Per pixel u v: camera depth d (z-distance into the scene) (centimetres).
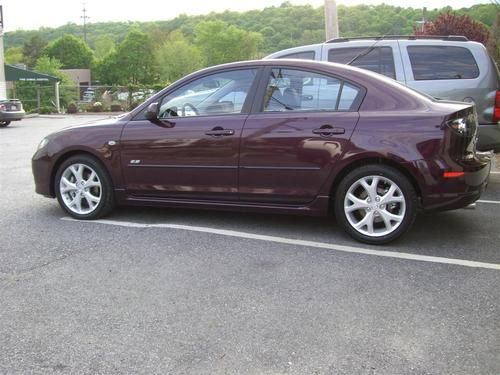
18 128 1975
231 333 334
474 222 569
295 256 467
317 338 327
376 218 491
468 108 485
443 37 730
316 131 492
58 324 348
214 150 526
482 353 308
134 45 8506
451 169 464
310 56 774
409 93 489
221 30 9138
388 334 330
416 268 437
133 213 613
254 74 530
